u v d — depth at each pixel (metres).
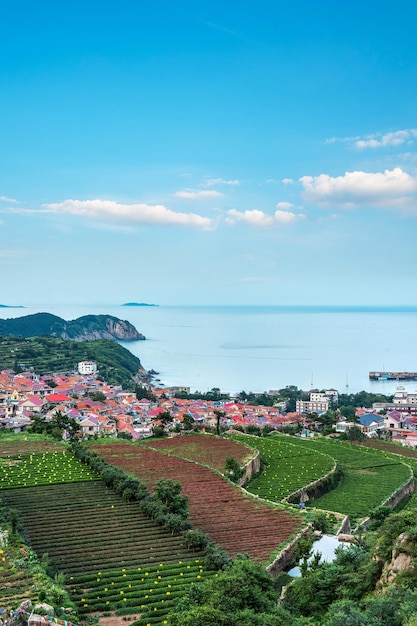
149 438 183.12
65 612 67.38
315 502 137.62
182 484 128.00
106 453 153.25
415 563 60.72
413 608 54.41
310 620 66.38
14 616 62.06
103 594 79.06
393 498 143.25
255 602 64.50
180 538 97.75
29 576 74.19
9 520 94.94
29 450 150.00
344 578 71.12
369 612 56.41
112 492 118.00
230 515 110.44
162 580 83.56
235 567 70.75
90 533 98.12
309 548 91.50
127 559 89.62
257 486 141.12
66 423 181.88
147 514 105.56
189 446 168.88
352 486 154.00
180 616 60.78
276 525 105.94
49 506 109.44
